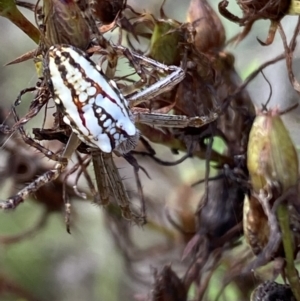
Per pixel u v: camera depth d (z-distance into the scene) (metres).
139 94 0.15
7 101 0.23
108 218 0.18
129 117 0.15
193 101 0.16
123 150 0.15
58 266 0.24
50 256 0.24
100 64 0.15
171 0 0.19
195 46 0.16
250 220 0.15
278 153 0.15
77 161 0.16
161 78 0.15
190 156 0.16
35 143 0.15
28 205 0.22
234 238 0.16
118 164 0.19
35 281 0.23
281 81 0.18
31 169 0.17
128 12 0.16
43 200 0.17
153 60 0.15
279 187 0.15
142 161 0.19
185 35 0.15
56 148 0.17
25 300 0.21
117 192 0.16
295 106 0.15
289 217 0.15
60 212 0.17
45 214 0.18
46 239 0.24
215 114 0.15
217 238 0.16
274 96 0.18
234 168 0.16
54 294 0.23
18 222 0.22
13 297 0.21
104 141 0.14
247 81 0.16
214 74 0.16
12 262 0.23
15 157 0.17
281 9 0.15
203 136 0.16
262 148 0.15
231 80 0.16
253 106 0.16
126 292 0.22
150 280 0.18
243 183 0.16
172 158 0.19
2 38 0.25
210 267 0.16
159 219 0.18
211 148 0.16
